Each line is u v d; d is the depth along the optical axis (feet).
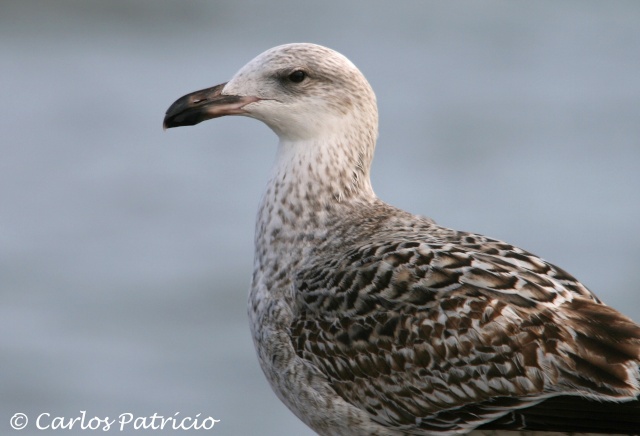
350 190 41.55
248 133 142.51
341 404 38.32
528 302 35.40
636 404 34.01
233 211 117.70
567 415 35.04
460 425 36.86
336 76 41.55
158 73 174.40
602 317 35.12
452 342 35.83
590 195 116.37
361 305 37.40
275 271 40.27
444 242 37.81
